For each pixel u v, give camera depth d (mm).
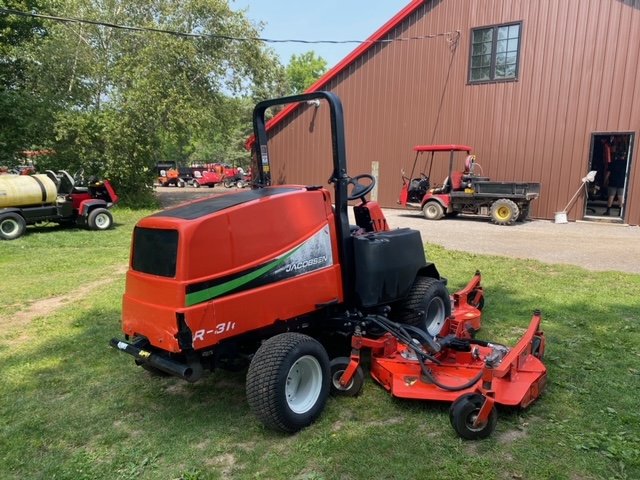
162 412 3537
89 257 9180
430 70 15766
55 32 16625
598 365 4070
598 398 3512
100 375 4172
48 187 11680
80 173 17094
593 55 13078
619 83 12820
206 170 35688
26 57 16438
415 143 16375
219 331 3039
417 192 15289
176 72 17906
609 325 5035
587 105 13305
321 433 3178
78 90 17172
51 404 3701
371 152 17281
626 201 13008
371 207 4508
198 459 2969
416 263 4242
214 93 19516
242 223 3148
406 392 3383
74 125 15977
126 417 3488
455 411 2986
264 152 4129
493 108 14734
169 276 2996
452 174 14383
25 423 3410
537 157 14188
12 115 14945
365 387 3738
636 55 12539
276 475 2789
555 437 3041
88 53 17078
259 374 3047
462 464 2805
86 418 3479
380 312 4059
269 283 3277
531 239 10578
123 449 3094
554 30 13516
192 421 3398
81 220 12406
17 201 11195
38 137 15875
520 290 6344
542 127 14008
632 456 2818
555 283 6676
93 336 5078
